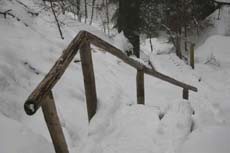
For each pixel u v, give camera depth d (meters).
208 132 3.80
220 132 3.75
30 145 3.19
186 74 10.87
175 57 12.66
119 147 3.80
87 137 4.08
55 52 7.00
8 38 6.44
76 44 3.66
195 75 10.88
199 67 13.22
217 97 8.78
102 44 4.21
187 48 19.27
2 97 4.54
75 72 6.46
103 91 5.79
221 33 20.33
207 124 4.52
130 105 5.02
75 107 4.99
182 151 3.54
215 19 21.08
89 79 4.29
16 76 5.31
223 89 10.19
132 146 3.79
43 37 7.65
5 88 4.82
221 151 3.43
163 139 3.82
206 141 3.61
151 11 16.95
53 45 7.35
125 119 4.32
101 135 4.07
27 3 10.03
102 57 8.45
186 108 4.46
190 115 4.36
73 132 4.29
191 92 8.66
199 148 3.52
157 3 17.20
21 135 3.28
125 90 6.63
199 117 4.70
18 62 5.73
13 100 4.64
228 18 20.89
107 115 4.41
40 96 2.64
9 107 4.45
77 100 5.29
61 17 10.44
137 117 4.30
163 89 8.24
